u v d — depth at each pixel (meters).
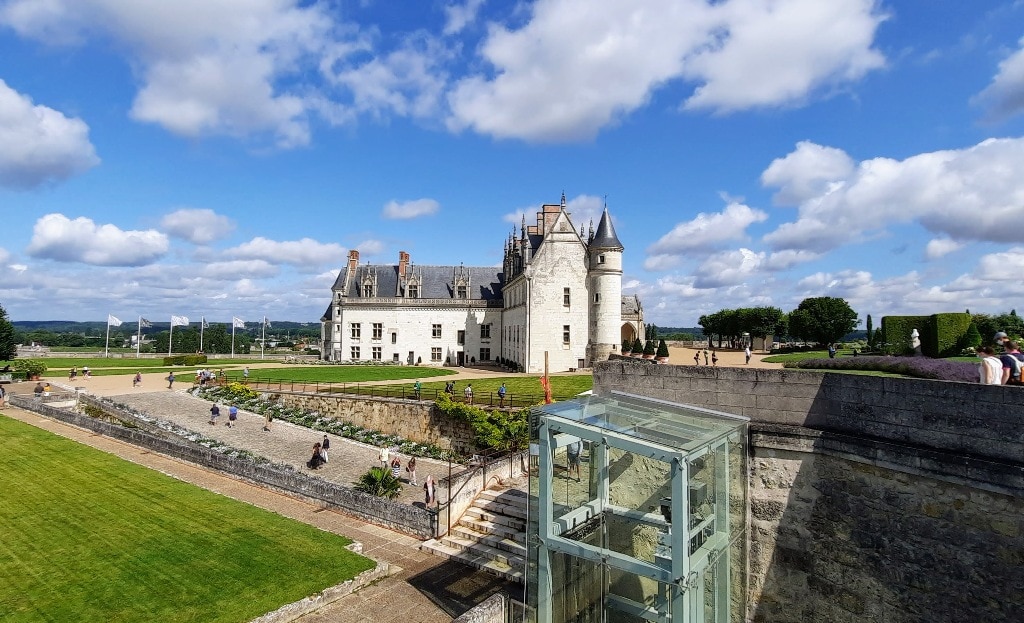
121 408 39.94
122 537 17.12
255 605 13.37
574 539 12.17
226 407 41.94
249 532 17.83
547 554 12.02
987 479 9.96
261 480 23.02
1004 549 9.88
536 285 62.44
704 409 13.77
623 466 12.61
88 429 32.22
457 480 19.16
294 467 28.44
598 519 12.30
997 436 10.20
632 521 11.91
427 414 37.31
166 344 142.50
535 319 62.25
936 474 10.74
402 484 25.92
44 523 18.09
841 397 12.95
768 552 13.55
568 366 62.19
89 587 14.06
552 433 12.12
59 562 15.40
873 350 36.38
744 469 13.62
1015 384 11.70
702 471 11.77
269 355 114.38
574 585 11.84
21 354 97.00
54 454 26.42
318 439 34.72
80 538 16.98
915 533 11.22
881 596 11.73
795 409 13.66
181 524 18.30
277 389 46.22
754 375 14.27
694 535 11.26
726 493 12.11
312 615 13.52
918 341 23.97
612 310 60.56
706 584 11.59
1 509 19.22
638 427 11.73
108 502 20.11
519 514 18.58
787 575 13.30
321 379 55.22
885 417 12.05
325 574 15.11
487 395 40.81
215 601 13.52
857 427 12.60
